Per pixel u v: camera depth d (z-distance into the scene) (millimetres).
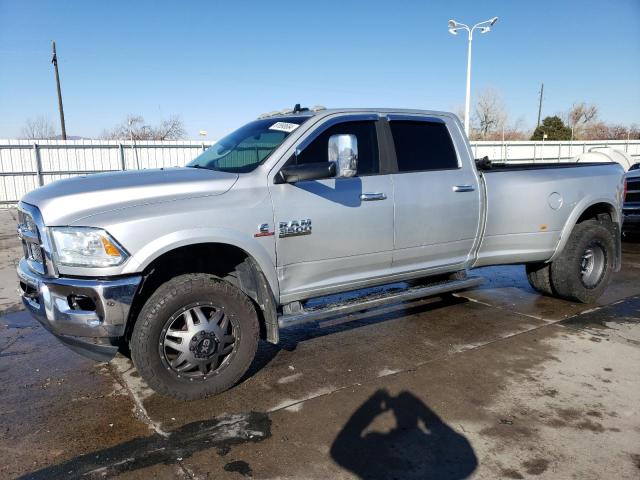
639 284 6945
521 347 4617
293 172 3750
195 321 3564
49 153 20812
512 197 5211
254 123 4719
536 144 31125
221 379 3676
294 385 3912
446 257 4934
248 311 3734
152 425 3338
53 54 33312
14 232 13094
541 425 3260
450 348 4629
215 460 2936
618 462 2861
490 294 6465
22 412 3537
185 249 3615
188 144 23078
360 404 3584
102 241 3240
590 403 3545
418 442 3086
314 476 2775
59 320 3301
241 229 3658
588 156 17891
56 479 2777
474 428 3238
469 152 5051
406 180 4523
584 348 4570
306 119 4195
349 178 4227
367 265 4395
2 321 5605
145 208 3402
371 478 2752
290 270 3965
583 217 6117
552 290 6035
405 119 4676
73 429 3299
